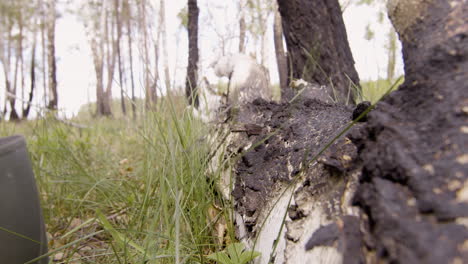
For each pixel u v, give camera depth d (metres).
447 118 0.47
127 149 3.15
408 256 0.39
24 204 0.89
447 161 0.43
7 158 0.85
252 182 1.03
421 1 0.59
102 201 1.84
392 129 0.52
